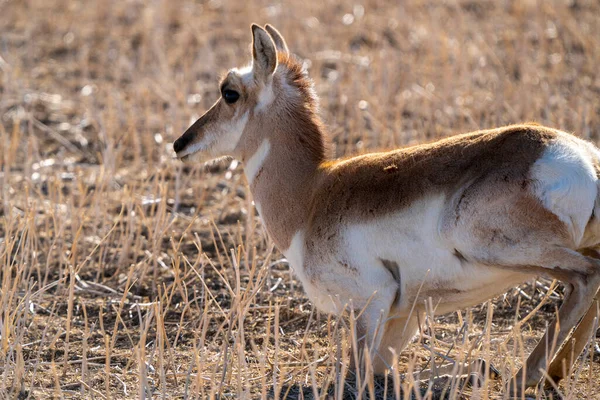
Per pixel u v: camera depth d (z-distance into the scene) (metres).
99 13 42.25
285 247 14.20
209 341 15.49
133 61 35.56
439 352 14.14
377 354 13.09
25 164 24.09
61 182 23.02
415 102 29.08
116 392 13.53
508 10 40.62
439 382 13.45
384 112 27.17
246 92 14.73
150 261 18.58
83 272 18.73
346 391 13.19
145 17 40.84
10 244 15.99
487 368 12.12
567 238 11.84
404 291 12.94
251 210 19.12
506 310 16.61
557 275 11.84
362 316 12.96
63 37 39.00
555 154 11.88
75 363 14.63
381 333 12.98
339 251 13.04
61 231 18.62
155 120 28.94
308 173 14.17
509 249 11.90
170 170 24.08
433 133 26.02
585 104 26.69
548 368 12.88
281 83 14.63
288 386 13.45
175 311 16.75
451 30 36.25
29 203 21.69
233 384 13.55
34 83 33.41
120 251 19.31
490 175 11.99
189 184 24.31
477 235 12.02
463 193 12.11
